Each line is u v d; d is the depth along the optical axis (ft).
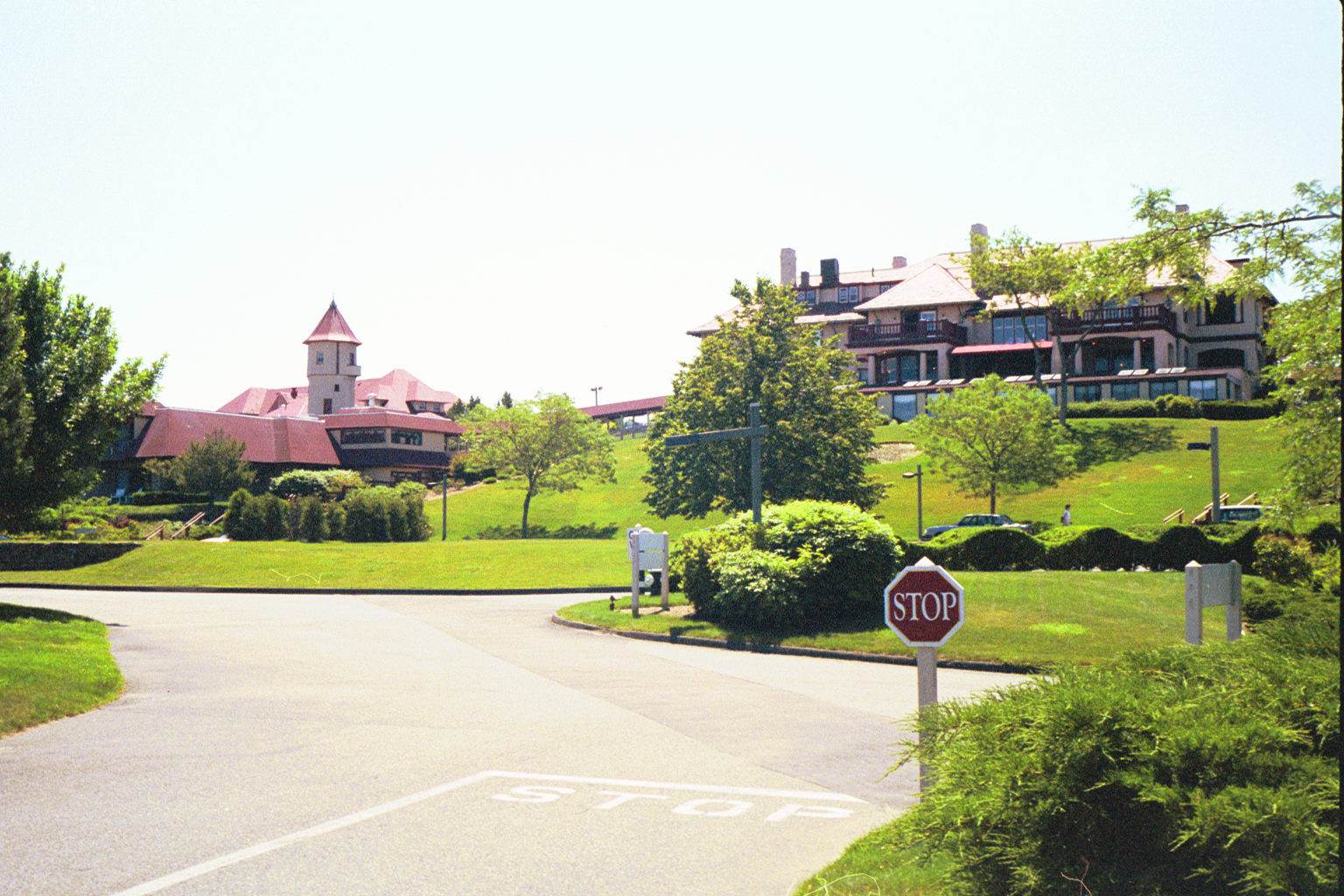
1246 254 40.86
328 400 383.24
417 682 51.19
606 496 256.11
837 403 154.81
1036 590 76.13
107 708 42.57
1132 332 249.55
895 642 66.03
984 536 87.86
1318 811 14.56
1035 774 16.52
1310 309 40.52
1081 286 42.42
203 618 86.43
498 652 65.10
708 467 152.87
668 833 24.30
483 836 23.85
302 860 21.86
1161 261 40.70
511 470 240.12
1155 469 191.11
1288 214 38.96
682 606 86.12
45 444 76.23
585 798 27.76
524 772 30.96
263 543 157.48
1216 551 84.53
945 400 176.86
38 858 21.91
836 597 74.49
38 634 60.85
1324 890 13.67
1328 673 17.08
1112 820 16.11
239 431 268.62
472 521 242.78
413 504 179.83
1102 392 249.34
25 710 38.99
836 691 49.24
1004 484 177.78
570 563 139.13
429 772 30.86
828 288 325.21
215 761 32.17
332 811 26.11
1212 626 65.41
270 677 52.26
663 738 36.76
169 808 26.23
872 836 22.58
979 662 59.57
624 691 48.70
